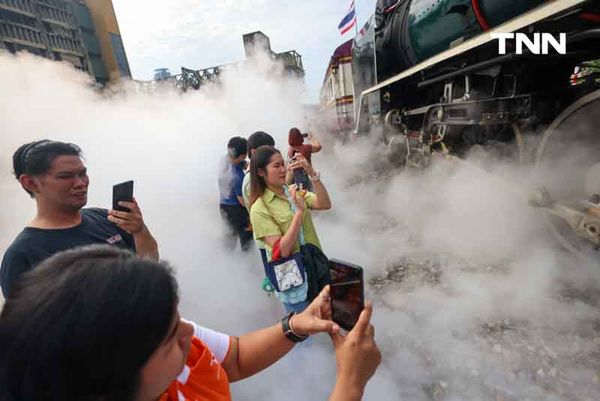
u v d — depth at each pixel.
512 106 2.70
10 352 0.41
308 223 1.96
